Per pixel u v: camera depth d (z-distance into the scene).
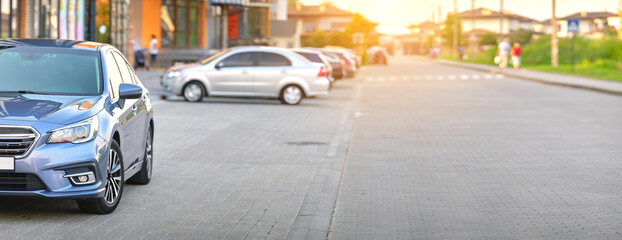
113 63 8.23
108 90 7.61
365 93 30.62
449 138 14.65
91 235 6.38
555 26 54.00
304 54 25.30
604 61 53.53
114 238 6.30
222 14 47.41
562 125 16.84
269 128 16.27
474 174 10.23
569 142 13.70
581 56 58.78
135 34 39.06
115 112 7.47
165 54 40.62
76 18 24.23
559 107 22.14
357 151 12.95
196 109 20.56
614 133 15.15
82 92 7.49
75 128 6.79
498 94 28.78
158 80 30.62
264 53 23.80
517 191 8.92
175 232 6.61
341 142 14.00
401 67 68.62
